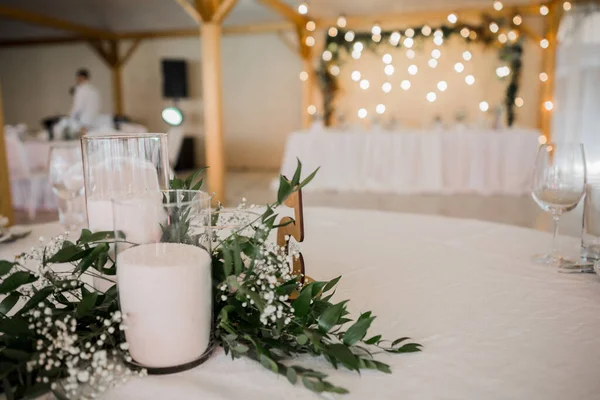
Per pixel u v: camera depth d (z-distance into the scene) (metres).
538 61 8.25
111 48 10.56
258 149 10.12
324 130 6.85
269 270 0.64
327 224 1.46
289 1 7.41
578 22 7.86
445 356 0.65
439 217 1.55
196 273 0.59
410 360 0.64
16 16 7.98
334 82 9.15
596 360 0.63
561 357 0.64
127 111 10.83
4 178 3.59
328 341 0.67
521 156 6.19
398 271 1.01
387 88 7.11
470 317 0.77
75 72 11.05
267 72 9.84
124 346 0.58
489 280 0.95
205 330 0.62
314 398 0.55
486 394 0.56
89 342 0.57
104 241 0.68
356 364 0.58
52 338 0.56
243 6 7.78
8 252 1.16
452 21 7.02
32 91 11.35
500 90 8.45
